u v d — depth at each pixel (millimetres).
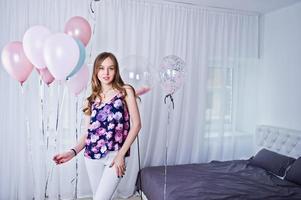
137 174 3119
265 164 3035
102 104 1796
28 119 2738
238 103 3660
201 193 2238
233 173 2834
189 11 3316
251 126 3723
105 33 2965
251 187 2418
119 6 2998
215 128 3555
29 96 2732
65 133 2887
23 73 2023
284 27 3361
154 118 3201
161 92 3209
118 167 1668
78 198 2941
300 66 3129
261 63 3732
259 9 3467
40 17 2738
